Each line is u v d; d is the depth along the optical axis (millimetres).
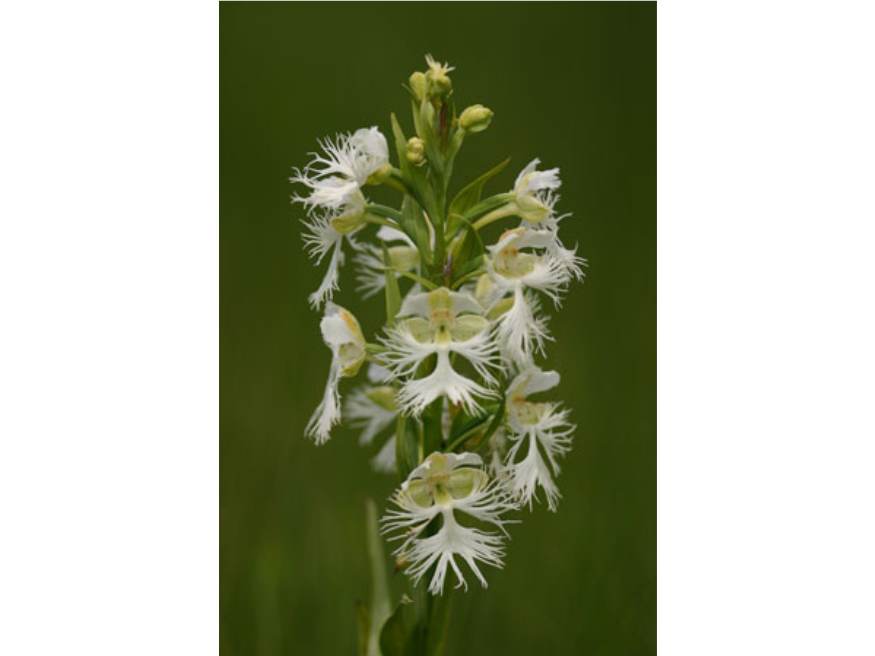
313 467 449
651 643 411
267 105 614
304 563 425
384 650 350
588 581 418
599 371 478
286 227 566
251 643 411
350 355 345
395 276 350
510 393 351
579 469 448
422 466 334
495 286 343
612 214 581
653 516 439
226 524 432
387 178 343
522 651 414
